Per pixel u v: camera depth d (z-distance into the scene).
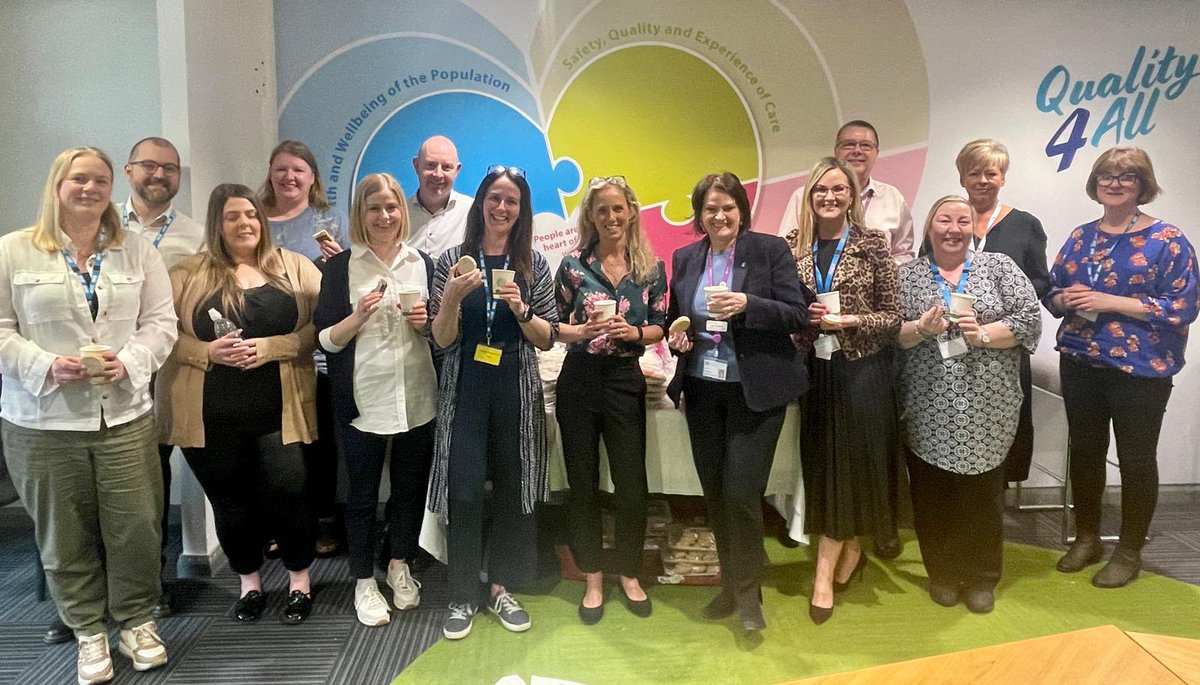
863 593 2.77
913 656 2.35
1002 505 2.58
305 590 2.65
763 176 3.57
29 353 2.04
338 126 3.50
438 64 3.48
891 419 2.53
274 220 3.06
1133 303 2.71
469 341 2.40
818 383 2.49
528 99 3.51
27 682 2.25
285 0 3.41
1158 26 3.52
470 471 2.40
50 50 3.37
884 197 3.49
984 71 3.52
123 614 2.31
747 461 2.37
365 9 3.43
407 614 2.63
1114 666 1.53
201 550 2.93
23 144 3.42
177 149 2.78
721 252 2.45
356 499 2.53
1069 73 3.53
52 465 2.12
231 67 3.15
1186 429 3.75
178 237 2.74
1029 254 2.98
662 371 2.93
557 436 2.71
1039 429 3.68
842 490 2.47
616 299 2.42
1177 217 3.66
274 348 2.44
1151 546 3.19
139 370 2.17
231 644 2.44
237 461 2.47
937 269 2.54
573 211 3.58
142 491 2.26
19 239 2.09
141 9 3.34
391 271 2.47
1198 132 3.61
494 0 3.45
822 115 3.53
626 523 2.53
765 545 3.22
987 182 3.03
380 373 2.42
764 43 3.48
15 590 2.84
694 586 2.85
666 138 3.54
